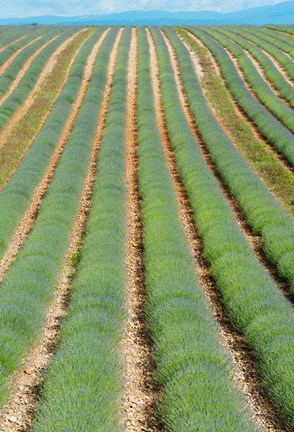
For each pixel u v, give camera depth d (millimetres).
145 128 21594
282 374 6684
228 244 11008
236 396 6289
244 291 9023
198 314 8312
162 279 9680
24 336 7891
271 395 6621
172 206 13906
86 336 7641
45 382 6855
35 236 11906
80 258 11344
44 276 10031
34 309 8711
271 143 20125
